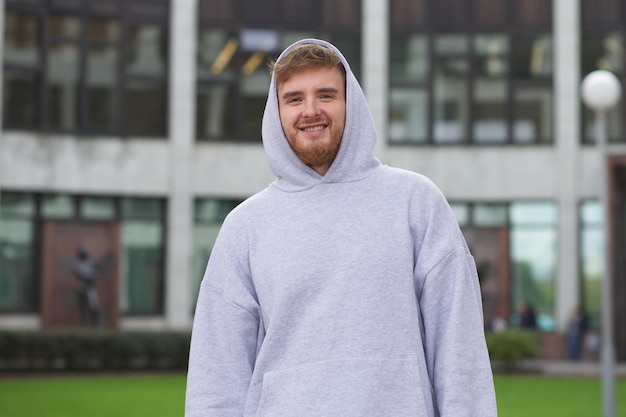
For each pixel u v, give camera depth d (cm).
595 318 3197
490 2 3309
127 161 3131
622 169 3128
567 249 3234
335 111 386
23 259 2984
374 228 379
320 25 3278
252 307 387
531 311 3119
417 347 371
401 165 3300
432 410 371
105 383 2181
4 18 2995
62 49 3077
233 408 380
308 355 367
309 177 389
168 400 1792
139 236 3136
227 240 394
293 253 377
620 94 3244
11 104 3011
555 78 3275
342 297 369
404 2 3312
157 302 3131
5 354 2448
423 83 3312
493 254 3291
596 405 1798
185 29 3178
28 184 3011
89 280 2902
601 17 3266
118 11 3134
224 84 3234
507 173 3288
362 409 360
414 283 380
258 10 3253
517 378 2491
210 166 3203
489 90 3306
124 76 3134
